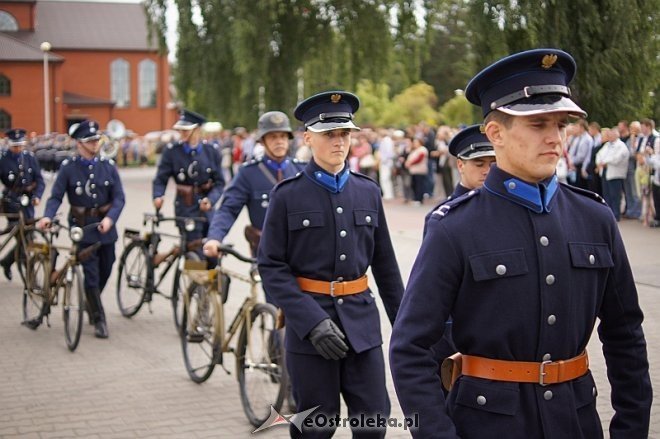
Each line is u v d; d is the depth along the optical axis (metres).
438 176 20.25
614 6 13.62
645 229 13.89
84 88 62.38
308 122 4.57
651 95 14.93
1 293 10.34
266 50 26.34
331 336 4.18
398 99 40.94
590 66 13.91
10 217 10.38
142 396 6.19
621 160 14.62
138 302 8.85
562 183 2.89
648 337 7.36
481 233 2.71
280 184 4.61
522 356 2.70
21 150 11.12
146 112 63.34
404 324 2.72
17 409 5.91
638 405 2.77
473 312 2.72
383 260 4.70
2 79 55.78
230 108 28.12
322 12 27.39
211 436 5.34
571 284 2.71
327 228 4.50
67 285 7.66
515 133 2.64
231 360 7.09
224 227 6.09
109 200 8.34
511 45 16.09
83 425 5.57
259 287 10.07
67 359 7.25
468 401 2.73
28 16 61.88
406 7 25.81
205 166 9.00
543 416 2.66
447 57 47.91
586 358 2.82
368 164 21.39
